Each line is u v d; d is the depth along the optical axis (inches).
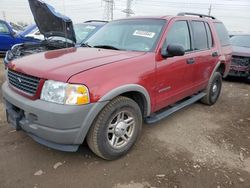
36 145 127.3
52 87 95.4
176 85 148.3
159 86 132.5
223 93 256.7
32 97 101.0
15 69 112.9
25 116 105.0
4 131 140.8
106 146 110.7
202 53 172.4
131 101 116.8
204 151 130.9
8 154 118.8
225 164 120.2
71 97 94.2
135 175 108.1
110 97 103.2
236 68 297.0
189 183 104.8
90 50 134.0
